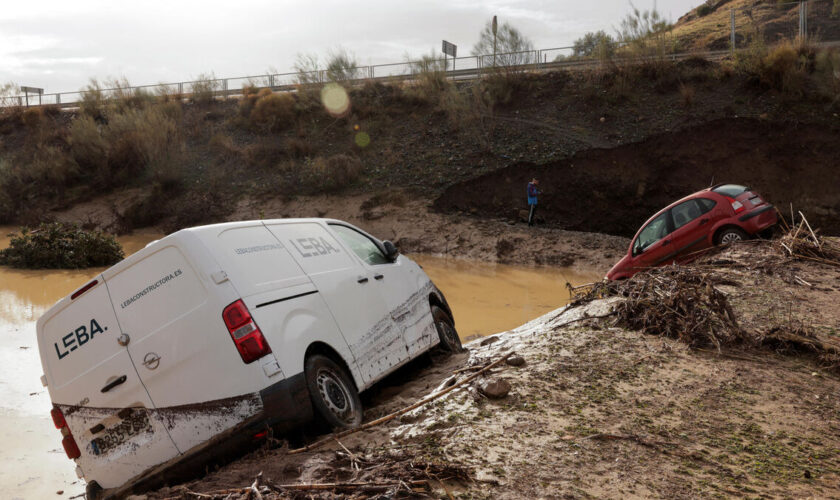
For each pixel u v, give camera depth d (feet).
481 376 17.42
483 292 48.65
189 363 14.07
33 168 109.19
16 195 104.63
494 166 84.23
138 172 104.37
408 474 11.24
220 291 13.99
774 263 31.12
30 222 97.55
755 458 12.62
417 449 12.79
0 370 29.55
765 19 143.95
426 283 23.73
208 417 13.94
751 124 79.51
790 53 85.25
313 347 15.75
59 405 15.40
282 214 86.22
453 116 96.99
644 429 13.82
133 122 110.42
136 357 14.51
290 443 14.62
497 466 11.84
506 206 79.87
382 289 20.10
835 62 81.97
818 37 94.48
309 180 91.25
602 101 92.12
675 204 40.11
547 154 83.82
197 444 14.02
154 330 14.40
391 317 19.92
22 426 22.77
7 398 25.75
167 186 97.71
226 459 14.05
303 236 18.15
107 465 14.88
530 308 42.50
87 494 15.31
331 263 18.37
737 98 84.99
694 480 11.60
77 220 95.76
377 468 11.66
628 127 85.40
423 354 23.11
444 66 112.16
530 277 55.42
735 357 19.03
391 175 89.15
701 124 81.10
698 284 23.43
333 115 107.24
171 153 100.94
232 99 126.82
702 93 88.07
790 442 13.41
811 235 34.99
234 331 13.82
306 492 10.93
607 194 79.20
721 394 16.07
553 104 95.35
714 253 36.04
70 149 114.93
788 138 77.46
